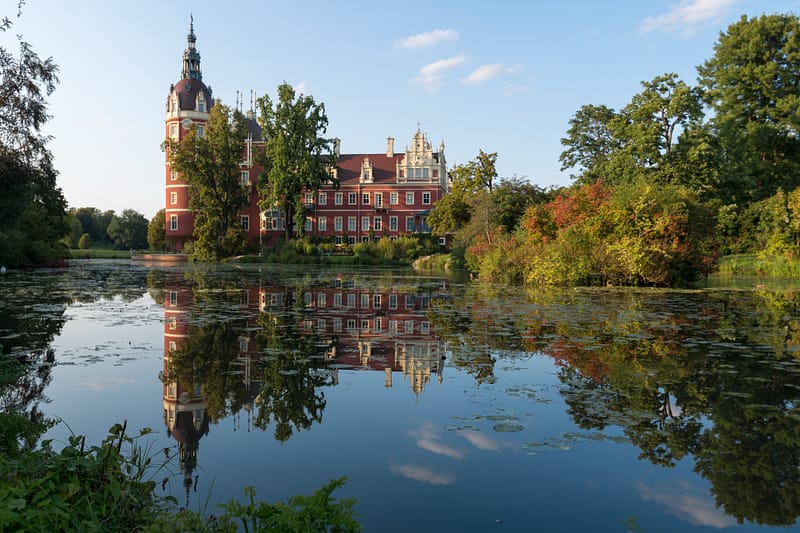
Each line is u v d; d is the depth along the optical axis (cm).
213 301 1658
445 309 1436
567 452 486
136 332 1087
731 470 449
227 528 328
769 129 4366
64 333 1073
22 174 1786
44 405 622
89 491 348
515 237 2961
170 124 7019
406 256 5378
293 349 926
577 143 5000
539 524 367
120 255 7688
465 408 608
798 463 461
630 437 520
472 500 402
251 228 7125
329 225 7119
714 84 4806
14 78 1720
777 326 1130
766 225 3541
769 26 4369
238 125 6169
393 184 7025
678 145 3597
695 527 362
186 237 6912
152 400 643
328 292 1983
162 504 391
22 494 301
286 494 413
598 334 1047
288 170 5862
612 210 2173
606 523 370
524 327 1136
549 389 678
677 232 2123
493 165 5700
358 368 793
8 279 2558
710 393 656
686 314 1308
